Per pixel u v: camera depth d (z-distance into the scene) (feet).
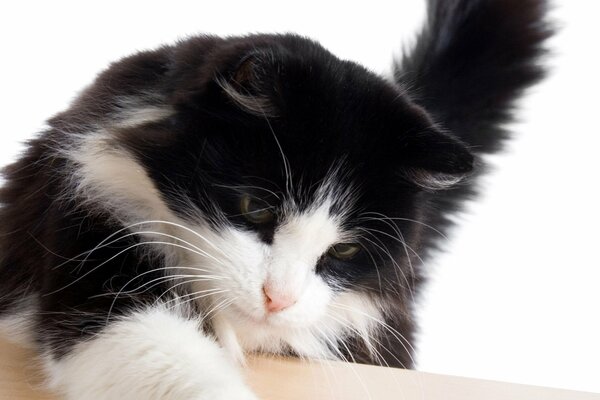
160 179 2.04
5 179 2.27
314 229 2.05
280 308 2.02
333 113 2.05
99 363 1.90
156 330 1.92
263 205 2.03
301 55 2.09
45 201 2.13
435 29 2.64
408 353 2.32
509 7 2.62
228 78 2.00
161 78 2.14
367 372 2.01
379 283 2.19
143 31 2.84
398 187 2.12
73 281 2.00
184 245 2.07
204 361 1.89
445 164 2.08
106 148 2.07
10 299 2.13
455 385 1.96
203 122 2.03
